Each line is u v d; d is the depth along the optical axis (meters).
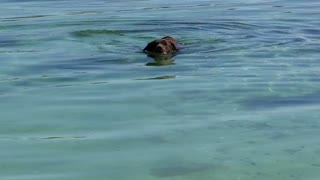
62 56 12.56
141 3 20.55
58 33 15.17
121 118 8.45
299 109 8.88
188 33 15.05
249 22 16.34
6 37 14.75
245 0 20.98
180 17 17.39
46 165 6.79
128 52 12.95
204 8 19.20
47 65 11.73
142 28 15.78
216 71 11.10
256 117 8.53
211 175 6.57
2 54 12.81
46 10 18.97
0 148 7.29
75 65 11.71
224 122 8.31
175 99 9.36
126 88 10.00
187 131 7.95
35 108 8.91
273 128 8.08
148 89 9.94
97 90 9.88
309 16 17.14
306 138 7.71
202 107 8.98
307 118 8.47
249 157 7.10
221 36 14.52
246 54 12.48
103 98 9.41
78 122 8.28
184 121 8.35
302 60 11.91
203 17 17.34
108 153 7.15
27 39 14.46
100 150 7.24
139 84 10.26
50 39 14.44
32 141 7.54
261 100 9.34
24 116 8.54
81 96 9.53
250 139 7.68
